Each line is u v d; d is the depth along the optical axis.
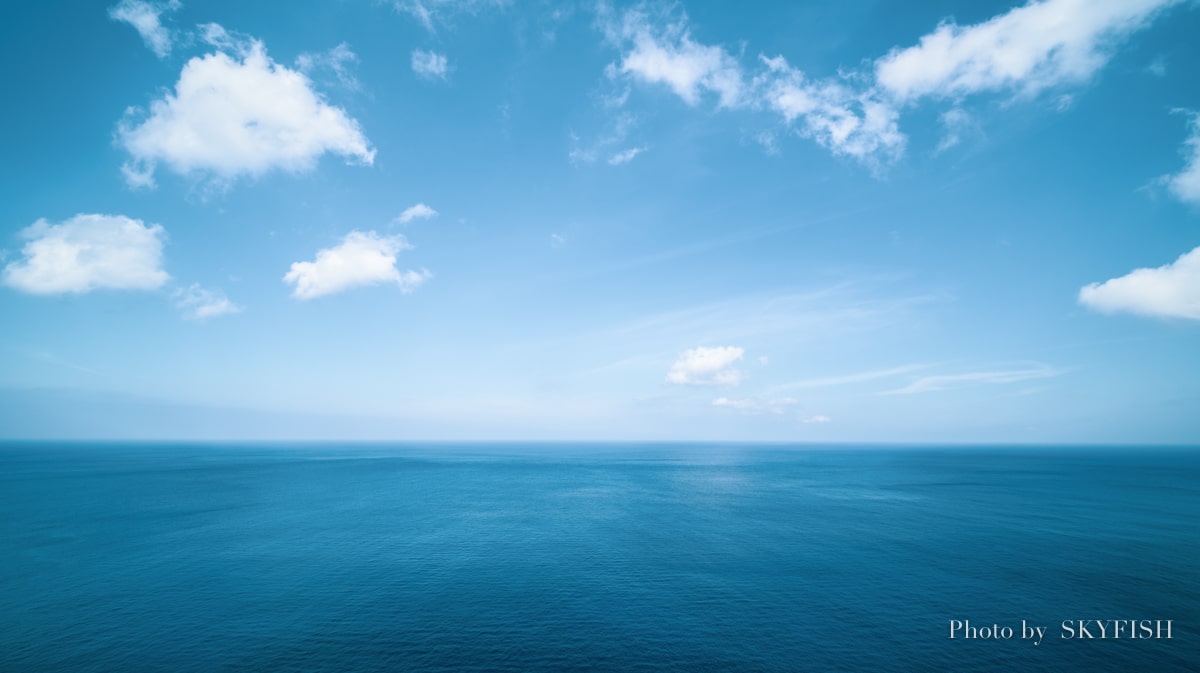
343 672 35.12
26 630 41.03
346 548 65.75
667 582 53.41
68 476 147.25
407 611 45.31
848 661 37.28
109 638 39.78
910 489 130.75
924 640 40.50
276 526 78.50
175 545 66.38
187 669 35.47
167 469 174.25
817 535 74.62
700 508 99.44
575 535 74.38
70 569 56.09
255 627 41.84
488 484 139.00
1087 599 48.75
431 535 73.56
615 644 39.44
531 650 38.41
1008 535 74.44
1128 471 188.88
